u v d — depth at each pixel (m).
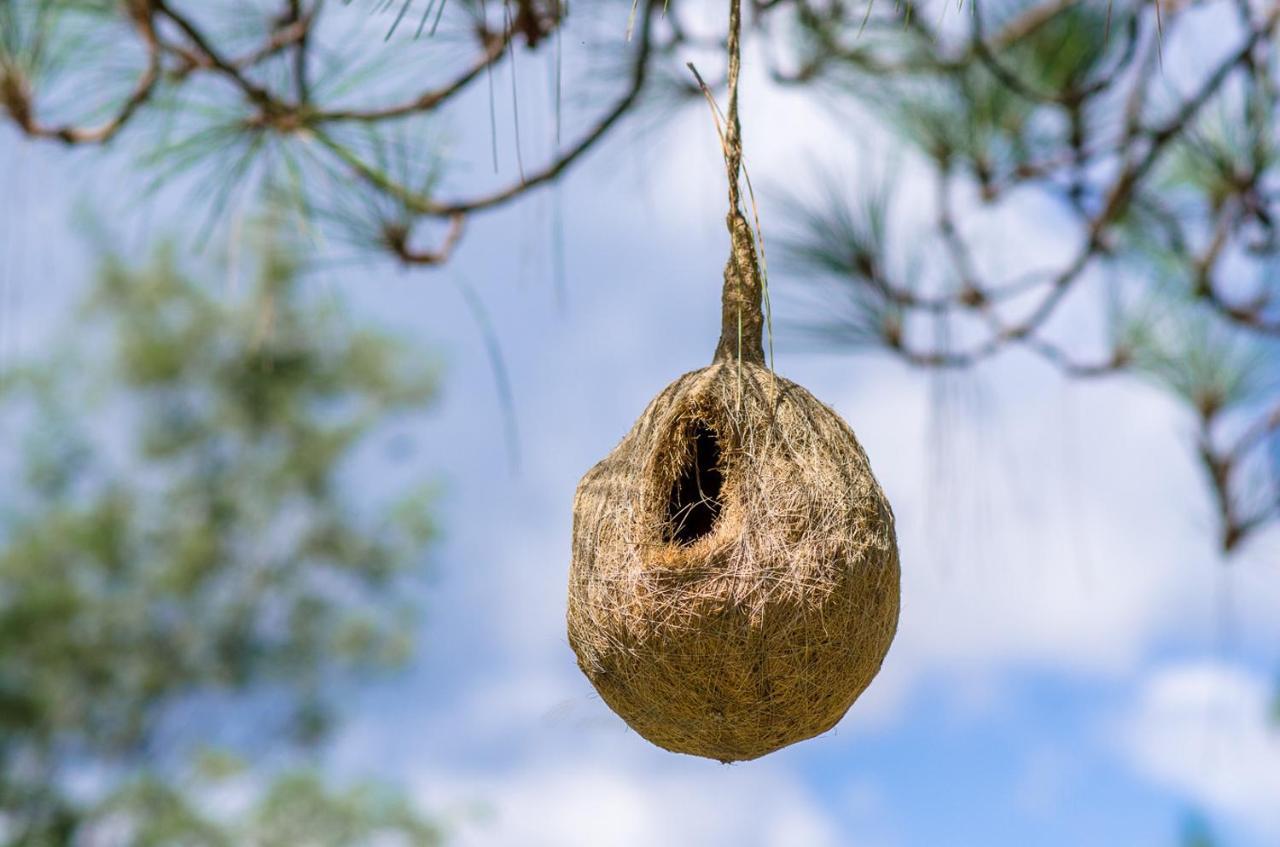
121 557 21.20
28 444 21.08
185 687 21.41
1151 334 6.97
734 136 4.73
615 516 4.78
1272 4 6.54
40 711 20.12
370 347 21.30
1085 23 6.77
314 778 18.53
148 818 19.30
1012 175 6.92
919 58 6.71
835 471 4.78
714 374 4.84
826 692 4.64
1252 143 6.78
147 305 20.45
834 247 6.62
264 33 5.41
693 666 4.57
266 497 21.66
